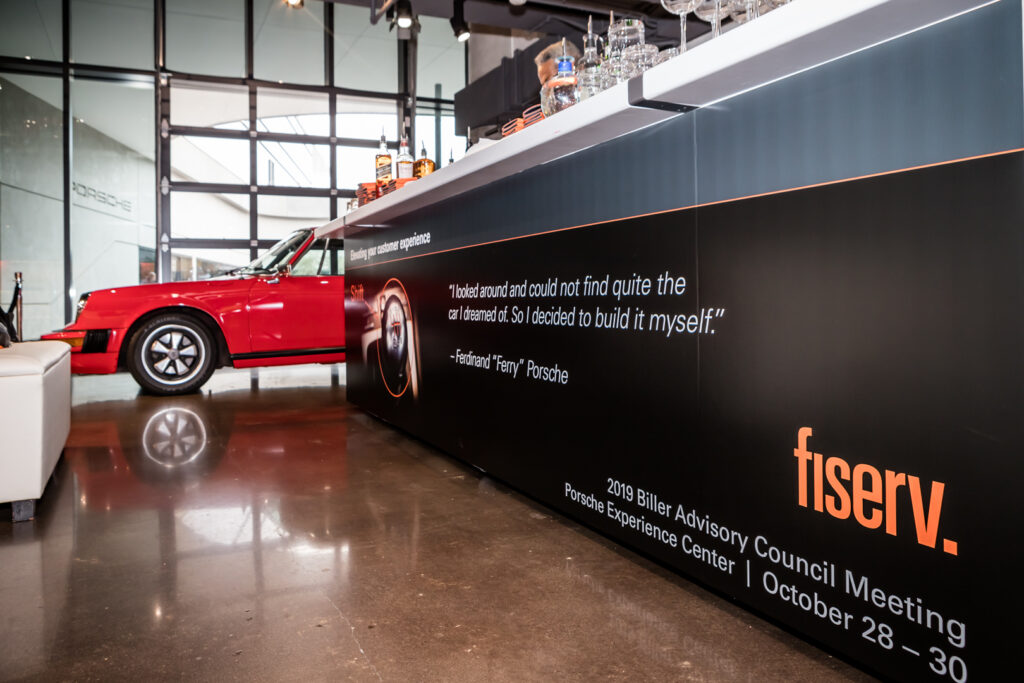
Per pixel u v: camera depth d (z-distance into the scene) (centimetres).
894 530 110
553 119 175
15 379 212
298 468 285
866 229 112
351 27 870
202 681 123
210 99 837
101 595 161
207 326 502
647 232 165
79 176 800
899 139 107
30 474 215
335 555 186
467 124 671
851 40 108
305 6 845
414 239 313
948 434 101
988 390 96
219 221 827
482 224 248
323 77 873
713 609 150
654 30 532
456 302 273
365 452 315
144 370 489
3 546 195
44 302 793
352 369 423
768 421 133
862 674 122
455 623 145
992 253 95
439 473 276
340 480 265
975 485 98
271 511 226
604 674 123
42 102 777
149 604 156
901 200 107
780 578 132
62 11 770
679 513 159
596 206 183
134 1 790
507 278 232
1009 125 92
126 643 138
